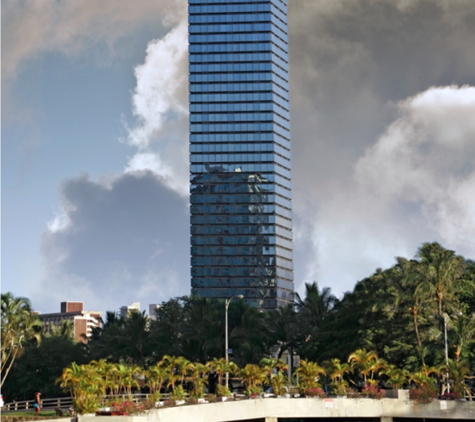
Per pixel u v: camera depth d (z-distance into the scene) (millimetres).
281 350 120750
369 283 105312
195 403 69312
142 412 59594
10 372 120562
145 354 122750
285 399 73688
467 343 84125
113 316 146750
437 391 77000
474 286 91000
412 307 87562
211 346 109938
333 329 102312
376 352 92875
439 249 94250
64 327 158500
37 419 55406
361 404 75125
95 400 59094
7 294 94625
